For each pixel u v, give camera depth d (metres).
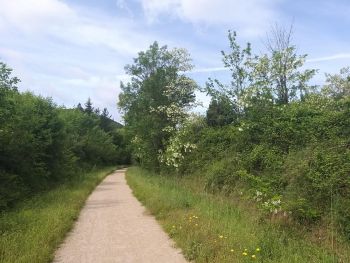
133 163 74.25
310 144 12.68
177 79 33.19
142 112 35.41
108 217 13.93
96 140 55.75
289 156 13.15
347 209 8.92
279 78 18.53
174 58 36.88
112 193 22.80
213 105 22.31
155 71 36.62
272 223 10.03
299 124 14.57
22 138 18.25
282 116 15.67
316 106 15.64
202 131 23.05
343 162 10.49
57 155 24.89
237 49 18.61
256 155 14.93
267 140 15.54
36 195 18.31
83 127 52.88
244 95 17.34
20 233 9.73
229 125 19.97
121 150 76.88
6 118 16.80
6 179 16.89
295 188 10.97
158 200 15.86
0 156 17.55
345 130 12.35
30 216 12.37
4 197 15.33
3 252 8.20
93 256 8.70
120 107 41.53
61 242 10.07
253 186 12.76
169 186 20.80
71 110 51.00
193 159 22.83
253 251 7.82
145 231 11.35
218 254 7.86
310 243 8.61
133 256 8.64
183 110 28.31
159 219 13.09
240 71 18.58
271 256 7.70
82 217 13.98
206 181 17.75
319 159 10.98
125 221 13.07
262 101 17.06
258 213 11.30
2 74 16.34
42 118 22.86
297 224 9.78
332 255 7.66
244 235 9.03
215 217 11.39
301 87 18.47
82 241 10.20
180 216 12.22
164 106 30.53
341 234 8.66
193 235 9.49
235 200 14.16
